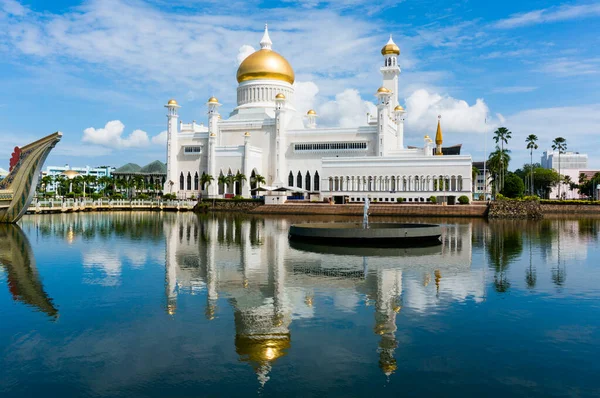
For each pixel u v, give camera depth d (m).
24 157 60.81
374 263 29.91
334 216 85.94
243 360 13.99
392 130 121.25
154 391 12.14
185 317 18.05
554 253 34.97
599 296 21.48
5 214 62.09
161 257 32.62
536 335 16.16
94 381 12.70
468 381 12.74
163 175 169.75
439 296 21.30
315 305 19.69
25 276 25.89
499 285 23.59
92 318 17.95
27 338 15.82
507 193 124.50
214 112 125.00
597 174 151.88
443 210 83.38
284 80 128.88
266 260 31.09
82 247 38.25
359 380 12.74
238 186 120.38
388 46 129.00
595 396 11.96
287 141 119.44
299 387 12.34
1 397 11.84
